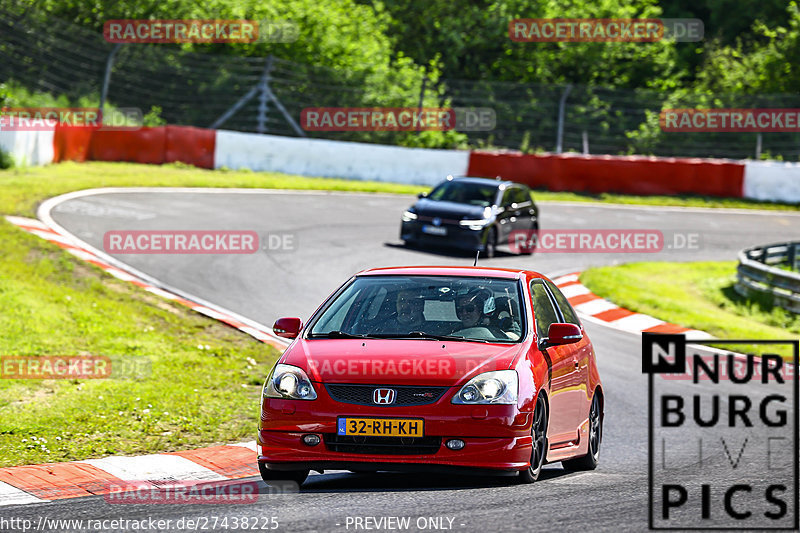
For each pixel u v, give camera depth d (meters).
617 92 149.12
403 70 134.25
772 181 123.94
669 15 196.75
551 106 141.62
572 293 68.12
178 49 125.88
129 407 35.56
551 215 101.69
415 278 28.11
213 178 98.94
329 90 127.94
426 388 23.77
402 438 23.55
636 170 121.56
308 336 26.44
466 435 23.41
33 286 51.16
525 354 25.06
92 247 64.25
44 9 119.38
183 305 52.94
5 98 97.75
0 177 81.38
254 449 32.25
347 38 134.25
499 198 78.75
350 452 23.67
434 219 75.19
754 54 173.38
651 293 69.56
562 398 26.89
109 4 122.06
